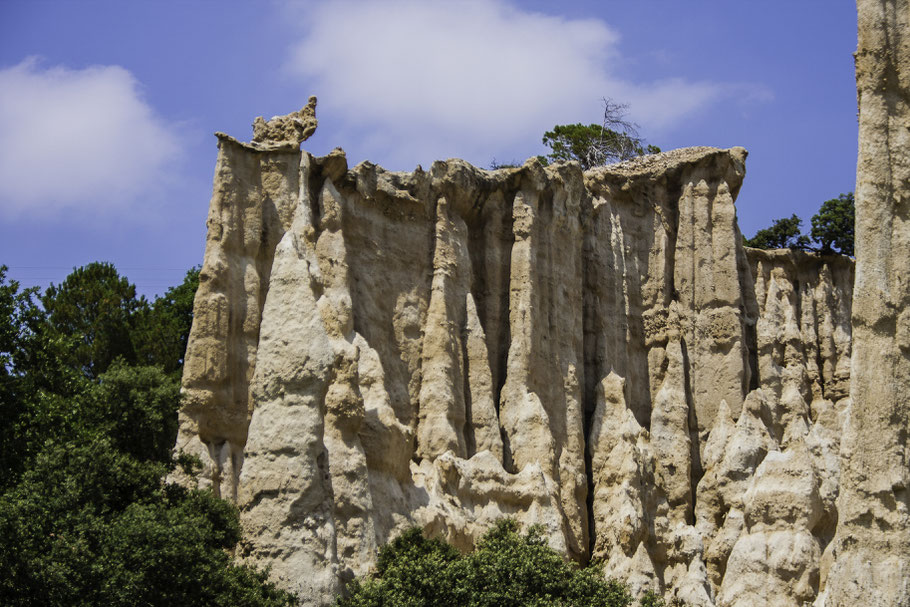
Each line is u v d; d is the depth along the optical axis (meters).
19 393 46.72
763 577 54.78
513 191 60.94
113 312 67.25
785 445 59.78
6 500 40.62
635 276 64.75
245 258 52.66
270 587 43.84
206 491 45.75
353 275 55.19
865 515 36.66
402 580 45.47
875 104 38.66
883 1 39.09
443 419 54.84
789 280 70.00
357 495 48.91
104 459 43.47
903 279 37.62
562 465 57.72
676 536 57.47
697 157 66.31
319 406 47.41
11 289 48.50
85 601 38.81
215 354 50.72
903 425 36.94
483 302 59.22
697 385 63.75
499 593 45.22
